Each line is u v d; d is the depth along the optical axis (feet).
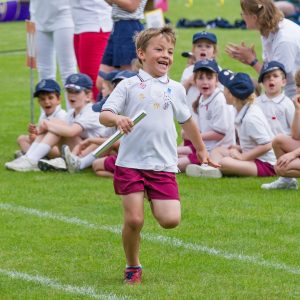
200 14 249.55
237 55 94.79
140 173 57.88
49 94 97.45
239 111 90.02
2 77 161.58
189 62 102.58
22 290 57.36
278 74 90.74
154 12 121.70
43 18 110.01
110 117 56.18
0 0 226.38
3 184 87.40
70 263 63.00
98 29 106.73
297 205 78.69
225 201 79.92
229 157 89.92
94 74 107.96
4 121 123.85
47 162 92.68
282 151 84.79
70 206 78.74
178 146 96.02
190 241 68.13
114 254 65.00
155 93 58.39
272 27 90.43
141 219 57.00
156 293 56.24
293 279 59.41
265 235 69.51
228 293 56.34
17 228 71.87
